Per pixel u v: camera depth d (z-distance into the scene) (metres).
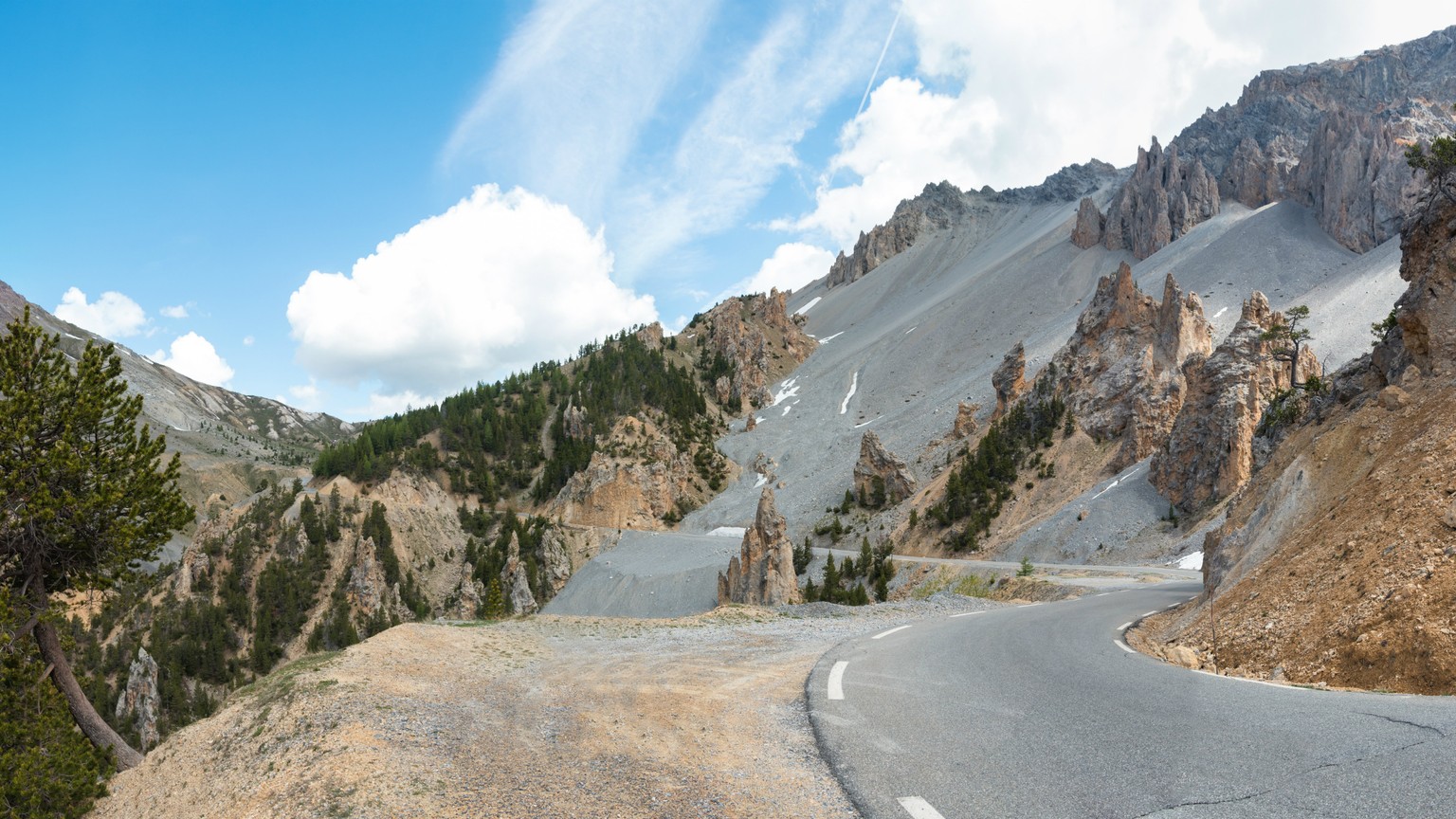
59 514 20.27
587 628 18.97
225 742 11.35
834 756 7.91
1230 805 5.89
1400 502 14.31
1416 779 5.93
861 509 124.94
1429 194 22.77
